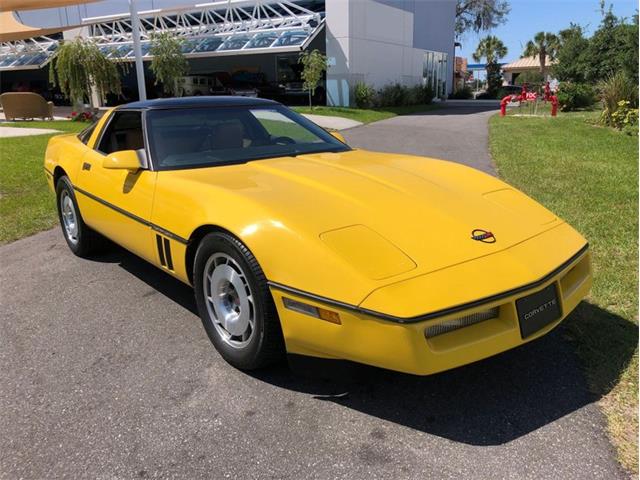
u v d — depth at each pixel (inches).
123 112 163.2
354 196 111.0
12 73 1397.6
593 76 962.7
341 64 956.6
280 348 105.7
